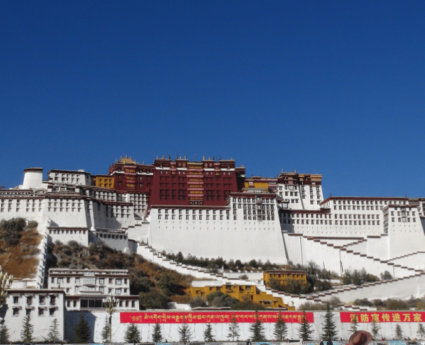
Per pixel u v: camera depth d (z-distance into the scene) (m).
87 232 197.88
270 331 137.62
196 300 166.25
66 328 126.88
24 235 197.62
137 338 125.94
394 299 187.25
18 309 122.31
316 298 180.12
